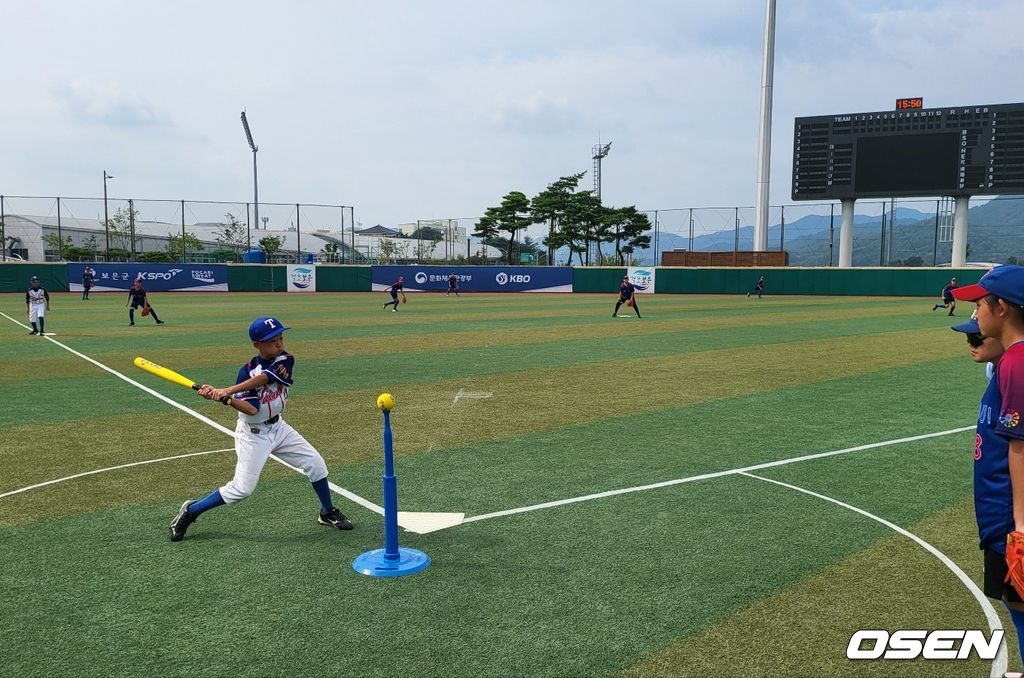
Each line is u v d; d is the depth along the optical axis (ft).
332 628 13.74
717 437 28.94
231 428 30.35
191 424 31.07
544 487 22.53
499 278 184.03
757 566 16.66
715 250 189.47
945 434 29.50
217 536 18.48
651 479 23.34
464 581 15.83
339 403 35.86
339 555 17.25
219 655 12.77
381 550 17.24
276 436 18.21
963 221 157.99
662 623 13.97
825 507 20.71
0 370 45.73
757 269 166.61
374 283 182.80
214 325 77.61
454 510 20.47
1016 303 9.58
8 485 22.70
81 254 182.60
